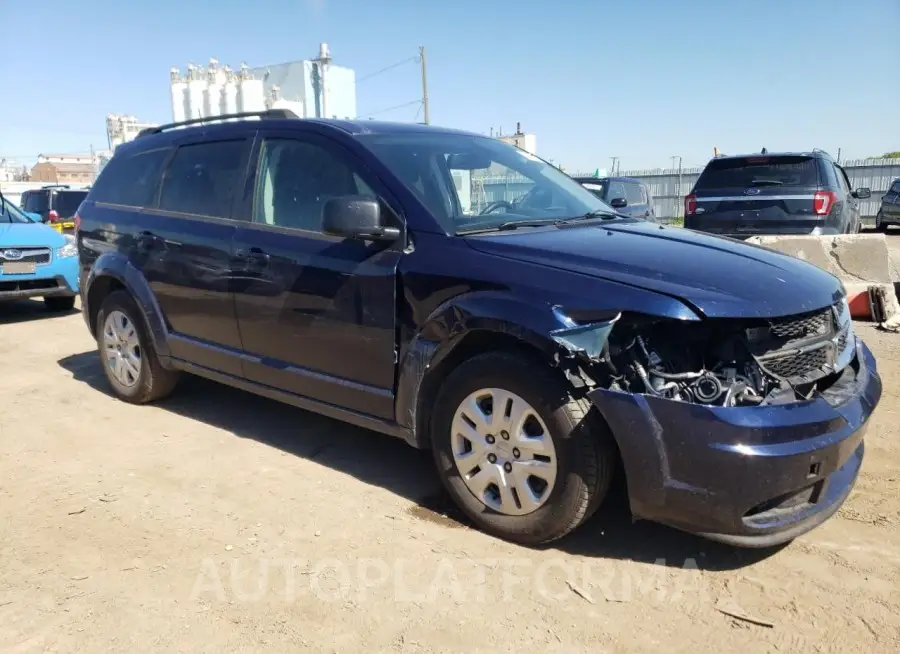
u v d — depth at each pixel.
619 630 2.72
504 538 3.32
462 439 3.41
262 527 3.50
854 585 2.96
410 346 3.48
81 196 18.36
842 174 10.82
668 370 2.88
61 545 3.35
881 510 3.56
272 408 5.29
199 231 4.56
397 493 3.86
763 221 9.62
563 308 2.96
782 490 2.76
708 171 10.10
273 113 4.55
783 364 2.92
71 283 9.18
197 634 2.71
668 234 3.76
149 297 4.95
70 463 4.30
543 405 3.04
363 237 3.55
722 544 3.29
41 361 6.82
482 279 3.23
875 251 8.18
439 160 4.09
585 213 4.28
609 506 3.65
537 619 2.79
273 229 4.16
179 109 23.11
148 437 4.71
